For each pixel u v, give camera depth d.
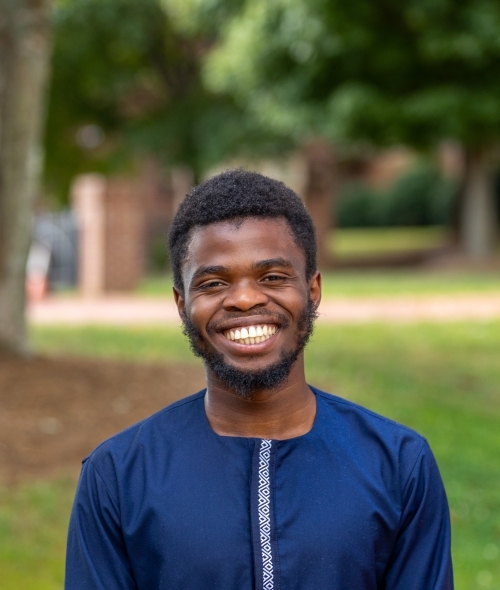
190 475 1.73
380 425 1.82
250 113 18.27
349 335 9.63
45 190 16.19
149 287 16.70
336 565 1.65
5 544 4.09
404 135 16.16
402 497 1.74
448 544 1.77
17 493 4.67
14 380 6.29
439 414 6.31
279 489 1.71
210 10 16.84
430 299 12.78
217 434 1.79
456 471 5.14
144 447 1.79
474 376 7.57
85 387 6.44
